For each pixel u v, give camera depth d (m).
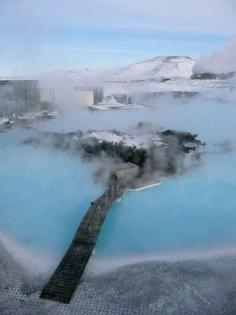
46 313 16.42
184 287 18.41
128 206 28.84
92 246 21.47
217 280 19.05
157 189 32.47
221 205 29.47
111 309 16.73
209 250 22.55
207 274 19.64
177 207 28.94
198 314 16.41
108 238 23.88
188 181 34.62
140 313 16.47
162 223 26.27
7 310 16.59
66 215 27.56
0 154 43.69
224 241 23.80
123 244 23.17
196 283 18.75
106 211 26.28
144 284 18.70
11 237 24.34
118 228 25.30
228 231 25.23
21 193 31.75
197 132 54.75
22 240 23.95
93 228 23.30
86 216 24.78
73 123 62.22
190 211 28.28
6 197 30.88
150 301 17.31
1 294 17.77
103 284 18.69
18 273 19.81
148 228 25.47
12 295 17.70
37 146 47.22
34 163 40.28
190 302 17.22
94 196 30.95
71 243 22.08
